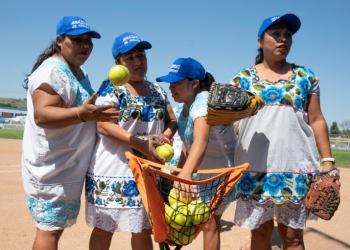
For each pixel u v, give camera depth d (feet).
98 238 11.48
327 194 10.13
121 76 9.98
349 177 36.78
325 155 11.05
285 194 10.59
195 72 11.36
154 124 11.62
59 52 11.49
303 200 10.77
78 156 11.09
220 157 12.14
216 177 9.43
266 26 10.93
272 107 10.80
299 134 10.77
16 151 54.34
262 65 11.61
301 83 10.93
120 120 11.24
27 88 11.66
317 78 11.16
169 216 9.14
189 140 11.67
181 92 11.57
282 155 10.68
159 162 10.67
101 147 11.26
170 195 9.76
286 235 11.09
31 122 10.94
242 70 11.73
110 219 10.96
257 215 10.77
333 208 10.14
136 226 10.98
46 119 9.88
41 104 10.05
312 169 10.89
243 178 11.02
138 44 11.39
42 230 10.78
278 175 10.65
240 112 9.46
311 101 11.19
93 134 11.52
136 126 11.35
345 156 64.64
